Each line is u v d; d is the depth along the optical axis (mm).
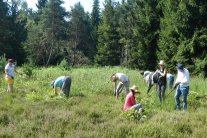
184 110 13000
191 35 34750
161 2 44469
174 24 35344
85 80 24375
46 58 68875
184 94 13953
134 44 50094
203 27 34031
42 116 11281
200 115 11883
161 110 13242
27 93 17938
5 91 18562
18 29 63594
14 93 17797
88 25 82312
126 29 62031
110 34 72312
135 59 47781
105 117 11594
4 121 10766
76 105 14016
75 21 74375
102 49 72562
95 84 21156
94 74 28547
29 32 70000
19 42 62156
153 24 45906
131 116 11133
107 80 23172
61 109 12516
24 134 9242
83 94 17828
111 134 9359
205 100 16344
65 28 72062
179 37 35469
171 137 9391
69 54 72062
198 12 34031
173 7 36562
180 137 9430
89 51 76688
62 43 71062
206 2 33906
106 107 13641
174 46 36125
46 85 21859
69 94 17328
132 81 23531
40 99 15602
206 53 33594
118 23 72750
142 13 46656
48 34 68375
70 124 10234
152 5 45750
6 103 14102
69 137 8906
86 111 12391
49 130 9445
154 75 15781
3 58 29391
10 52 58719
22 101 15180
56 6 69562
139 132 9539
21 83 22719
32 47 66375
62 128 9836
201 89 19453
